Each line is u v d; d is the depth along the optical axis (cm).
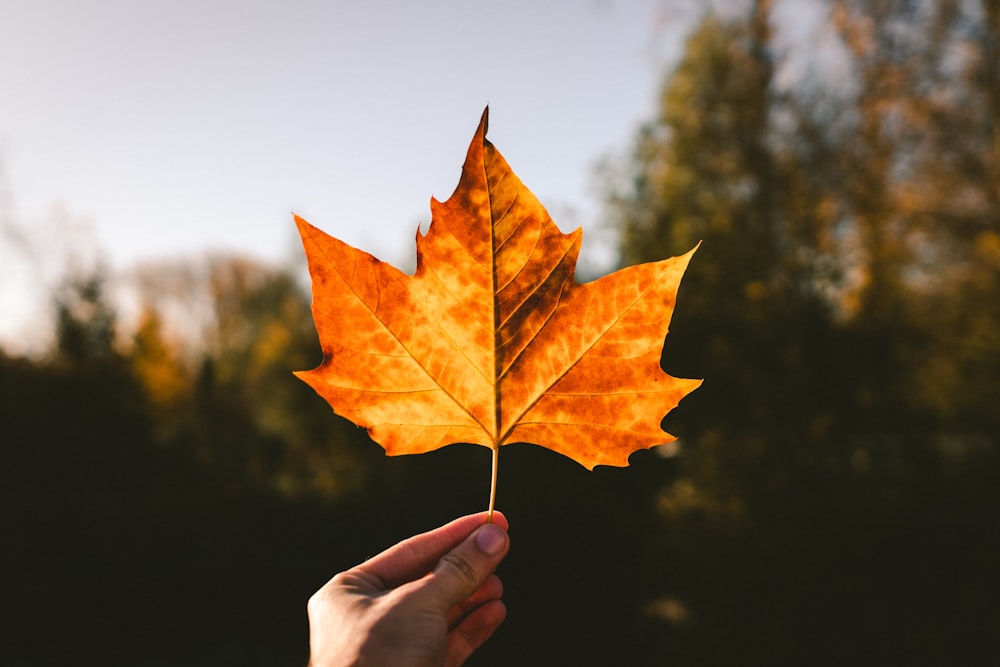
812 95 791
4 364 1199
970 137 766
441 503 932
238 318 2452
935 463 709
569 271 94
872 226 783
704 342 698
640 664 558
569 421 98
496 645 616
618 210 875
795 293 700
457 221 90
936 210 803
